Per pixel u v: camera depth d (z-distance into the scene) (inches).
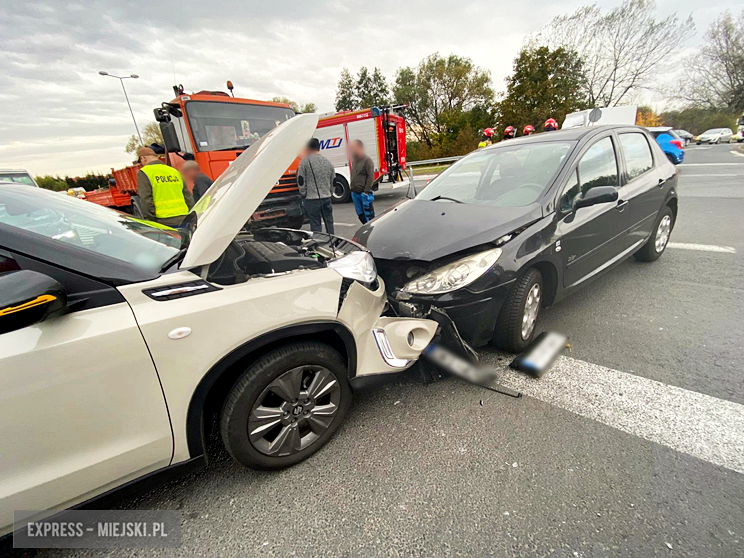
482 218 106.2
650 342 110.8
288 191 266.7
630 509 61.6
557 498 64.5
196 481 73.9
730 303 130.4
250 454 68.6
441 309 94.0
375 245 108.7
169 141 251.0
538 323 126.8
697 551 54.5
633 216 141.2
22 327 46.5
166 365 55.9
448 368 95.4
